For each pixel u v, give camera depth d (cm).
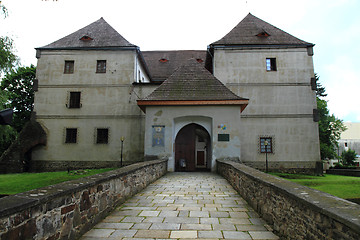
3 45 1484
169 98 1452
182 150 1505
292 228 360
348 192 961
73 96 1992
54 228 338
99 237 407
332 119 3178
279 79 1886
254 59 1917
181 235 418
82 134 1923
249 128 1844
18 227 272
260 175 580
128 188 692
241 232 435
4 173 1733
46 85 1988
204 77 1573
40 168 1892
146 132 1445
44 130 1934
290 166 1795
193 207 603
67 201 374
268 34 2000
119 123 1927
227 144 1412
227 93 1480
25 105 2666
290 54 1912
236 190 813
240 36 2014
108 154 1894
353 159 3934
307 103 1856
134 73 1980
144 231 436
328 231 262
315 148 1805
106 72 1988
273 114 1848
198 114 1445
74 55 2019
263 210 509
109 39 2086
